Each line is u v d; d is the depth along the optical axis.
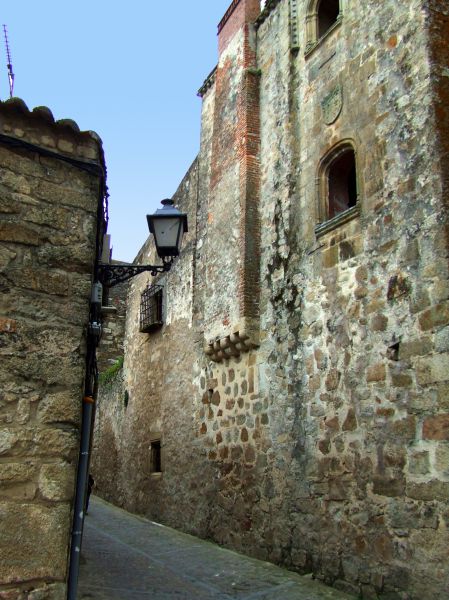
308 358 8.84
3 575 4.14
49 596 4.25
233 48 12.70
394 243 7.40
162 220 6.76
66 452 4.56
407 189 7.31
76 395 4.72
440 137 6.98
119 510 15.89
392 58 7.99
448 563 5.91
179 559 9.34
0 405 4.41
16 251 4.76
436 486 6.21
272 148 10.93
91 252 5.09
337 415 8.01
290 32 10.76
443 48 7.45
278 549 8.84
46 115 5.05
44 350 4.68
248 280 10.59
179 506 12.49
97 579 7.80
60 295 4.86
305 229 9.48
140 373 16.59
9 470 4.32
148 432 15.12
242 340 10.52
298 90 10.36
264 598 7.11
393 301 7.27
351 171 9.51
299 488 8.57
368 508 7.15
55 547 4.35
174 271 15.15
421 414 6.58
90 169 5.21
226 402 11.22
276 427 9.43
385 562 6.72
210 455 11.52
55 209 5.01
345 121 8.85
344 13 9.27
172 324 14.73
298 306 9.31
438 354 6.46
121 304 24.05
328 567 7.66
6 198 4.81
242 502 10.07
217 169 12.62
